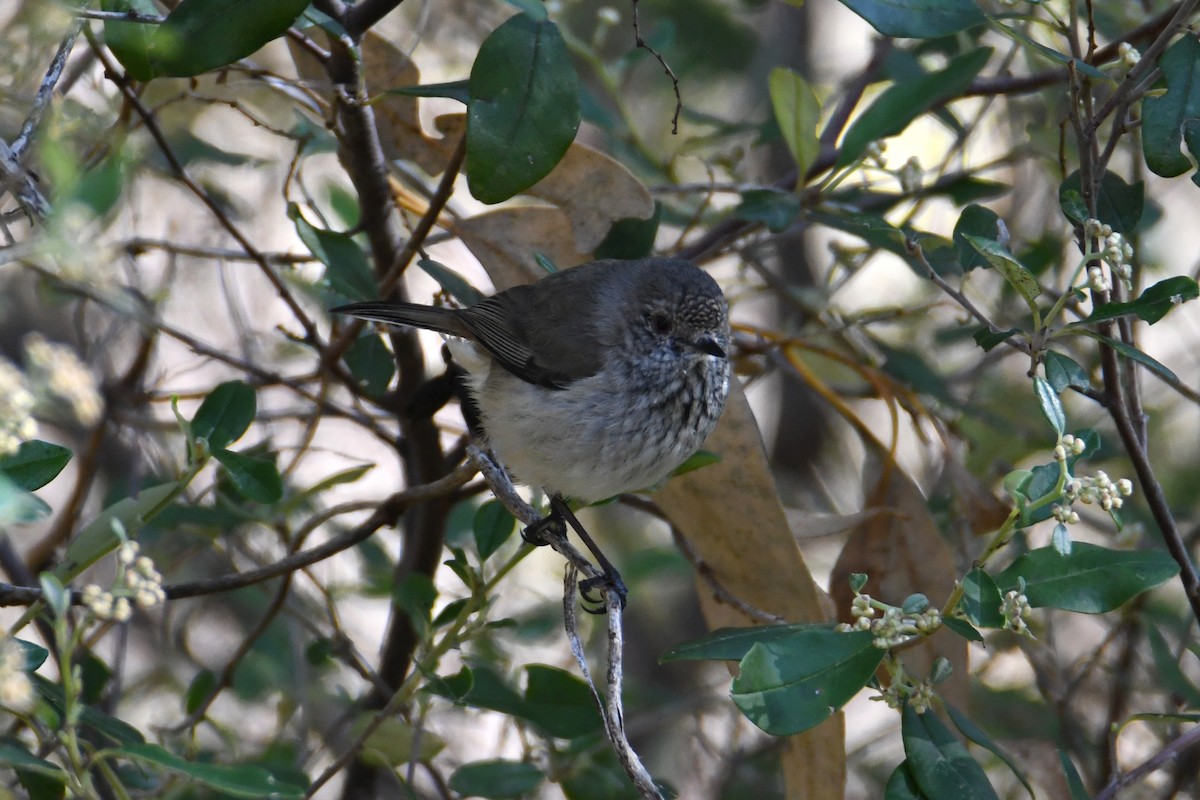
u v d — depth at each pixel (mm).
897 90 8891
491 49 6777
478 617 7574
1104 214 7738
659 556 11141
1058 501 6203
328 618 10945
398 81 9070
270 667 10375
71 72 8773
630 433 8297
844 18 14945
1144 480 7344
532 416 8438
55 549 9906
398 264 8523
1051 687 10156
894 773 6418
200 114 11148
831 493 13820
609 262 8883
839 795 7852
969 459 11055
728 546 8594
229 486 9812
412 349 9430
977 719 10422
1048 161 10570
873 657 6211
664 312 8328
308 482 12977
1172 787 9750
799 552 8414
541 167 6797
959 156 11852
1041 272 10602
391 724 8258
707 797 11562
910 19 6812
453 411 13648
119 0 7129
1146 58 6695
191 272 12414
